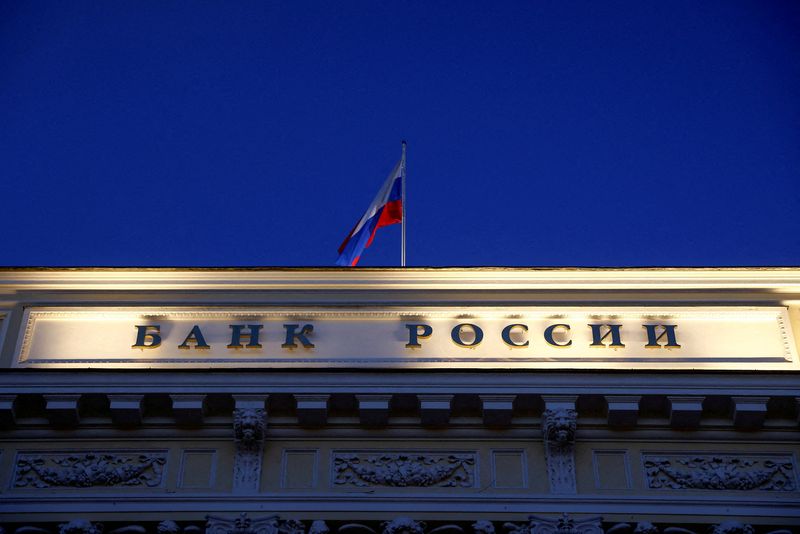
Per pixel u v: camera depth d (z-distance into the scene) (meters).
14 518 33.81
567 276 38.50
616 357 37.19
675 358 37.16
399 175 43.34
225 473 34.62
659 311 37.97
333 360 37.09
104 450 34.94
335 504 34.03
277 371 35.16
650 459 34.84
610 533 33.78
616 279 38.47
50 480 34.41
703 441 35.06
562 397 34.81
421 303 38.09
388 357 37.12
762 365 36.97
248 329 37.59
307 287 38.34
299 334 37.53
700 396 34.81
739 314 37.94
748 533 33.53
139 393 34.81
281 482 34.53
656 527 33.75
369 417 34.94
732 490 34.38
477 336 37.47
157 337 37.44
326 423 35.16
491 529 33.44
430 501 34.09
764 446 35.00
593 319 37.88
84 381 35.00
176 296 38.19
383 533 33.62
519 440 35.06
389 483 34.41
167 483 34.44
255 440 34.66
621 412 34.75
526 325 37.72
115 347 37.28
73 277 38.44
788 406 34.97
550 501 34.03
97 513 33.88
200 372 35.12
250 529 33.47
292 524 33.72
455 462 34.78
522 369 35.12
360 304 38.03
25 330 37.50
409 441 35.09
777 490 34.38
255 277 38.47
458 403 35.03
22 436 35.03
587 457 34.88
